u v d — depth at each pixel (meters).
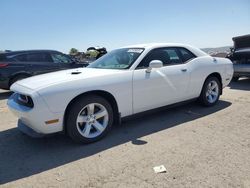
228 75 5.94
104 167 3.12
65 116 3.63
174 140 3.84
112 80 3.95
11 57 8.54
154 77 4.41
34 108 3.34
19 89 3.71
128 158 3.32
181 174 2.86
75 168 3.14
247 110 5.29
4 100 7.85
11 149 3.82
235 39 9.30
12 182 2.90
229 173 2.84
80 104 3.64
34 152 3.67
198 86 5.27
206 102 5.53
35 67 8.88
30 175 3.04
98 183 2.78
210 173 2.85
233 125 4.40
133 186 2.68
